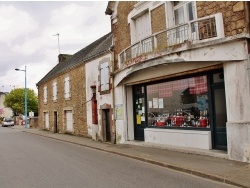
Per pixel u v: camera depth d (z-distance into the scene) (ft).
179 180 23.98
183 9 36.94
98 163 32.58
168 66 37.78
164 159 31.89
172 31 36.78
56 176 26.40
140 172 27.37
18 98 180.04
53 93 86.33
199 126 35.63
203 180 23.82
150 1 41.60
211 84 33.68
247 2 28.63
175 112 39.50
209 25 31.58
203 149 33.68
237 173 24.13
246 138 27.94
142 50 40.57
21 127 130.31
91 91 59.98
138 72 43.50
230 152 29.48
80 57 73.41
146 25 43.86
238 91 28.73
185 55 32.94
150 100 44.37
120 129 48.80
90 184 23.31
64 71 75.82
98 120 56.49
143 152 37.63
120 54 47.57
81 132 65.98
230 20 29.76
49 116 91.35
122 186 22.52
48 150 45.16
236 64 28.86
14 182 24.64
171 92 40.16
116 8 50.49
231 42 28.76
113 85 50.75
